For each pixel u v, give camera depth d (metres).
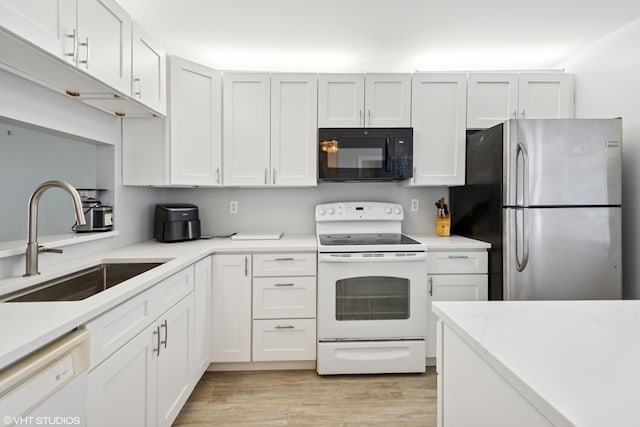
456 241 2.31
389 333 2.13
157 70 1.94
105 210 1.94
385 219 2.63
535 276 1.95
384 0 1.83
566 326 0.78
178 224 2.36
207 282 2.05
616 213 1.93
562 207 1.94
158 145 2.11
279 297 2.16
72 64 1.20
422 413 1.77
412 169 2.42
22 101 1.34
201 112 2.26
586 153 1.93
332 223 2.66
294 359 2.17
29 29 1.01
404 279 2.15
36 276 1.31
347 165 2.39
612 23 2.06
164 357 1.44
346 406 1.83
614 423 0.44
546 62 2.61
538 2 1.85
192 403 1.85
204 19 2.00
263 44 2.31
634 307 0.92
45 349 0.73
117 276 1.75
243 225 2.79
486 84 2.46
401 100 2.44
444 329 0.91
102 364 1.00
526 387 0.53
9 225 2.59
